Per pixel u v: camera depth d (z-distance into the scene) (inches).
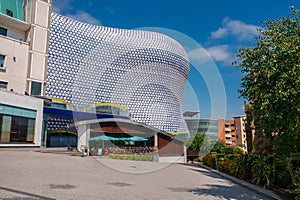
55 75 1515.7
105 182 361.1
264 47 277.0
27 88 1214.9
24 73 1221.7
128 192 299.1
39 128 1007.6
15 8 1278.3
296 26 280.5
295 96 234.5
